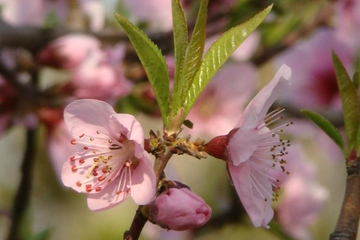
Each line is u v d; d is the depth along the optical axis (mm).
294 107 756
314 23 735
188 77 448
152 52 444
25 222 685
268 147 465
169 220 432
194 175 956
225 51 449
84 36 672
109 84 657
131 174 447
